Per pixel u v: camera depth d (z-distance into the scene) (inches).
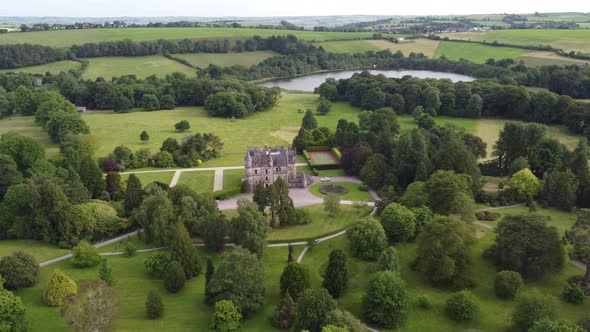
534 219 4175.7
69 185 5344.5
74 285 3784.5
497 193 5930.1
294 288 3750.0
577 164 5861.2
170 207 4810.5
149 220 4822.8
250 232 4471.0
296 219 5295.3
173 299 3855.8
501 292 3843.5
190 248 4222.4
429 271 4084.6
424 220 4896.7
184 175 7047.2
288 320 3469.5
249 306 3577.8
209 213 4943.4
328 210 5497.1
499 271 4237.2
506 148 6692.9
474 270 4279.0
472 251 4596.5
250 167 6269.7
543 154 6427.2
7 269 3838.6
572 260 4392.2
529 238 4035.4
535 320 3243.1
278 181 5295.3
